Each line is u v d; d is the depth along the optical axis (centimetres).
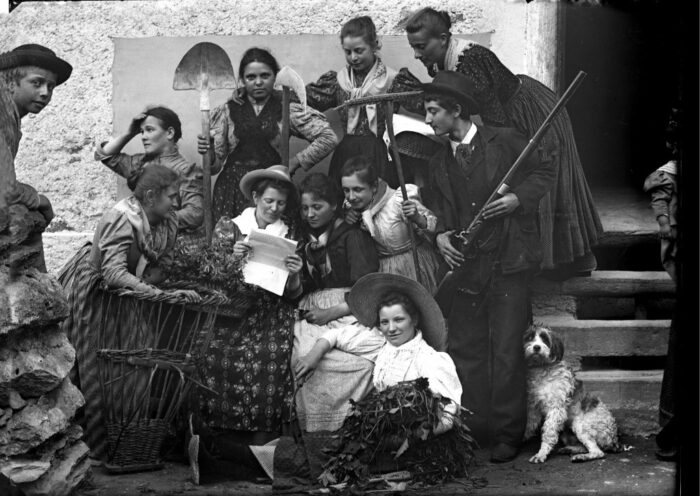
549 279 635
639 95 664
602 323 622
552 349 582
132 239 582
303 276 605
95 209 655
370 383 580
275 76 636
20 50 596
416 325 580
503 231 598
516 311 593
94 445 580
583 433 582
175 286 590
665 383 588
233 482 561
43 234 646
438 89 598
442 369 567
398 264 608
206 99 632
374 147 628
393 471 550
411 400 545
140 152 646
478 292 597
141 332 582
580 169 625
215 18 647
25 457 500
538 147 604
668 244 593
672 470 564
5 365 494
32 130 656
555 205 618
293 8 644
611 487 545
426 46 620
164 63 649
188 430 578
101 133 654
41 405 509
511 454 581
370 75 632
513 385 586
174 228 598
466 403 596
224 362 574
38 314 503
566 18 655
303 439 571
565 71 663
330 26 641
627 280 632
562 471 565
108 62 653
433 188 610
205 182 624
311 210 602
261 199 603
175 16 650
